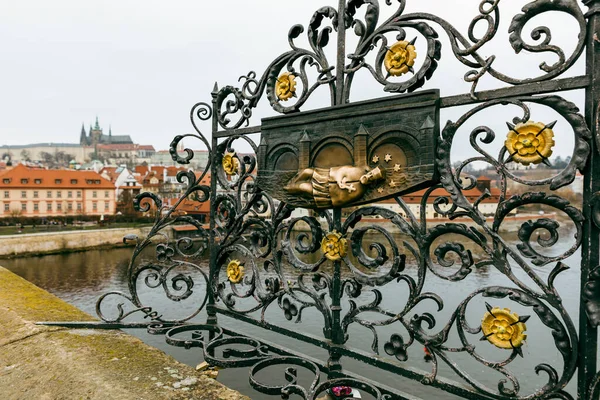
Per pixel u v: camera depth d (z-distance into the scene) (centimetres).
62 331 262
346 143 186
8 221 5191
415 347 1336
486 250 146
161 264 277
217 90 266
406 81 168
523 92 140
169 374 204
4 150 13412
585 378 129
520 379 1114
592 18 129
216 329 261
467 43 153
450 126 154
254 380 193
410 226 167
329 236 193
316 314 1627
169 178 6050
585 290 127
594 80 128
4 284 366
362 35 184
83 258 4088
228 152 254
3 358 234
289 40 219
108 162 12912
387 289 1605
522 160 137
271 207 223
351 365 1377
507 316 142
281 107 218
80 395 186
